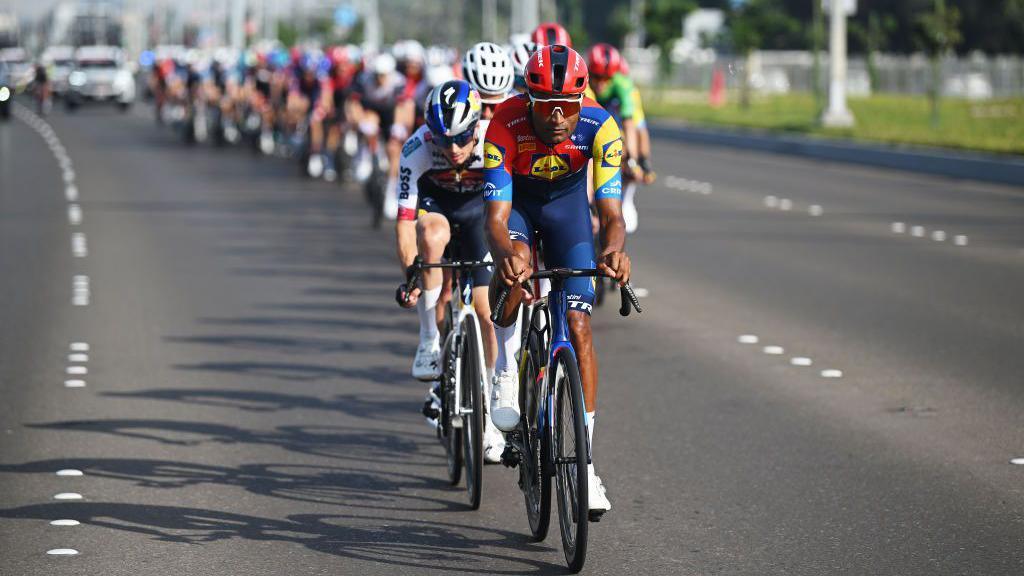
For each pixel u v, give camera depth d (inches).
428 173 585.3
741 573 460.8
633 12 6156.5
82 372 779.4
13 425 661.3
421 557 480.4
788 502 537.6
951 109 3654.0
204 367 794.8
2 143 2837.1
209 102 2817.4
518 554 483.5
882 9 6441.9
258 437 642.2
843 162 2315.5
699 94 5260.8
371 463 601.9
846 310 958.4
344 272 1156.5
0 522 516.1
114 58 4670.3
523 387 514.3
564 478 472.1
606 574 461.1
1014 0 5812.0
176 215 1567.4
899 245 1283.2
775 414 676.7
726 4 7672.2
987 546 484.1
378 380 762.8
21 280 1108.5
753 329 893.8
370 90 1466.5
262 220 1521.9
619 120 941.8
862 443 622.5
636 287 1062.4
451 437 567.8
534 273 466.3
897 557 474.0
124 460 602.2
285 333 896.3
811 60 5787.4
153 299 1023.0
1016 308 962.7
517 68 788.6
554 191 497.4
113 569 466.3
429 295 580.4
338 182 1936.5
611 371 776.3
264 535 503.5
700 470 583.2
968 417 666.8
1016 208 1584.6
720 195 1775.3
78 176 2082.9
